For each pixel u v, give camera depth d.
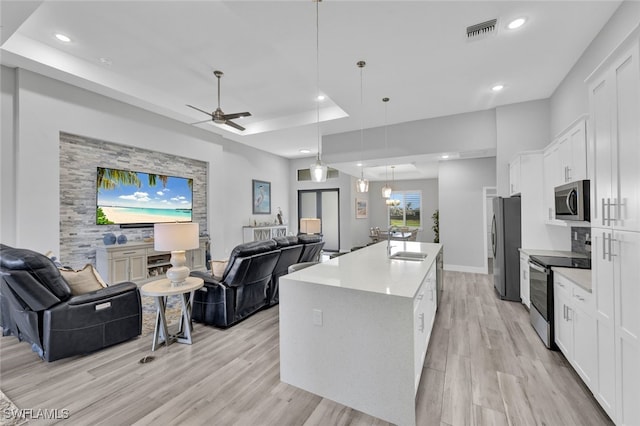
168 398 1.98
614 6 2.29
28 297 2.35
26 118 3.69
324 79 3.49
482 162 6.16
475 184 6.21
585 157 2.49
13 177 3.64
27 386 2.12
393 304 1.76
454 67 3.21
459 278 5.62
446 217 6.46
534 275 3.09
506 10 2.32
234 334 3.04
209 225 6.41
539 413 1.81
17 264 2.27
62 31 3.16
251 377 2.23
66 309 2.49
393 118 4.91
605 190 1.72
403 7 2.26
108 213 4.73
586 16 2.41
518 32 2.61
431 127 4.88
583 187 2.45
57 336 2.45
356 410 1.87
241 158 7.63
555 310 2.62
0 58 3.39
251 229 7.63
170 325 3.31
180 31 3.13
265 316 3.59
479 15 2.37
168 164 5.66
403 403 1.73
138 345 2.79
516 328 3.18
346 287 1.92
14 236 3.65
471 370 2.31
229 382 2.17
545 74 3.39
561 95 3.57
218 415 1.81
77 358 2.53
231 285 3.19
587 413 1.81
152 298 4.52
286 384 2.14
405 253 3.56
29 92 3.71
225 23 3.00
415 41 2.72
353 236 9.23
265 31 2.54
